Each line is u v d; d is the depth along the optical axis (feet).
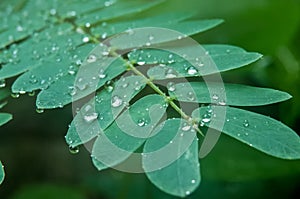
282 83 1.59
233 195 1.59
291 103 1.53
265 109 1.44
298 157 0.81
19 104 1.78
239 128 0.84
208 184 1.59
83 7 1.17
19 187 1.84
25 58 1.02
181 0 1.54
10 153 1.85
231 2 1.56
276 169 1.48
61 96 0.92
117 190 1.77
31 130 1.85
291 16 1.55
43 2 1.21
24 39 1.10
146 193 1.61
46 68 0.98
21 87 0.95
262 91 0.89
